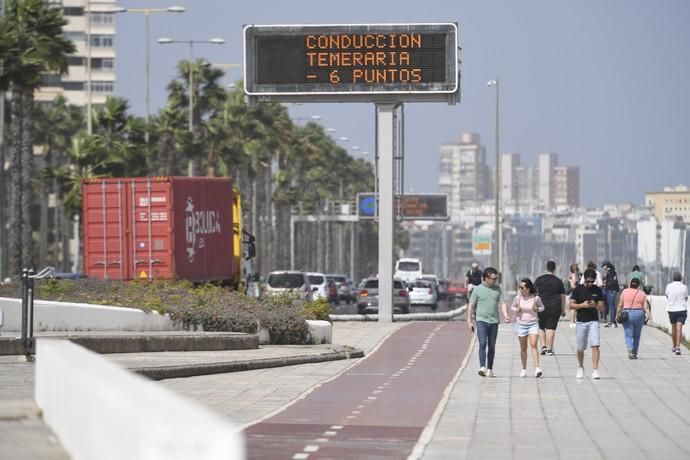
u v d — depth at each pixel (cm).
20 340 6562
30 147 16925
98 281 9612
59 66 15838
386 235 12188
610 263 11562
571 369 7206
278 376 6669
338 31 11788
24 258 17125
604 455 3791
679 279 8356
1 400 4300
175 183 10662
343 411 5019
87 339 6856
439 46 11731
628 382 6419
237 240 12206
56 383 3484
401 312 15938
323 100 11850
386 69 11756
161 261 10600
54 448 3234
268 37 11831
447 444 4022
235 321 8350
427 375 6819
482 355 6700
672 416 4900
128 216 10681
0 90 14425
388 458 3681
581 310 6550
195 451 1839
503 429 4441
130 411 2075
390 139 12106
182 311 8244
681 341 9456
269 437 4162
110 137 19900
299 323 8706
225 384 6166
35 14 15725
